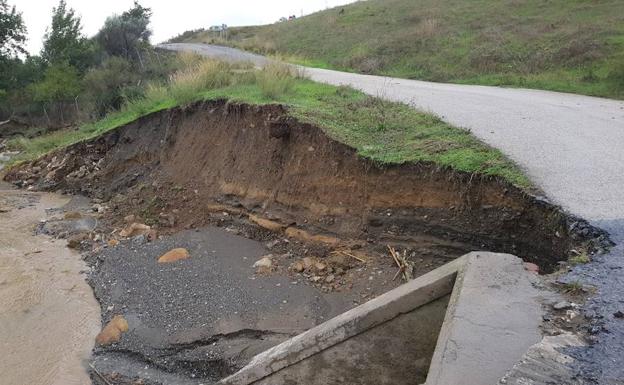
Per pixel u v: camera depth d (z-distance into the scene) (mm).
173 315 7223
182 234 10094
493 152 7516
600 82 15016
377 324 4258
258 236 9570
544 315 3779
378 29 31859
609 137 8492
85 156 15422
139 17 30719
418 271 7273
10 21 30391
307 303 7215
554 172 6820
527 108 11148
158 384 6008
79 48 29094
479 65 19891
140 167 13844
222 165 11266
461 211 7148
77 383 6125
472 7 31484
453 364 3283
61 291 8438
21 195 14500
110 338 6871
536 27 23703
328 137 9094
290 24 43906
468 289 4062
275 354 4555
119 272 8711
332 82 15281
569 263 4852
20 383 6156
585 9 25219
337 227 8508
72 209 13023
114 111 19734
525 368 3113
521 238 6414
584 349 3328
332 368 4398
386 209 8016
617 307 3855
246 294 7555
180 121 13422
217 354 6340
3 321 7551
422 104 11391
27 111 26734
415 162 7777
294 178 9477
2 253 10133
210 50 30906
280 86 12430
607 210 5695
